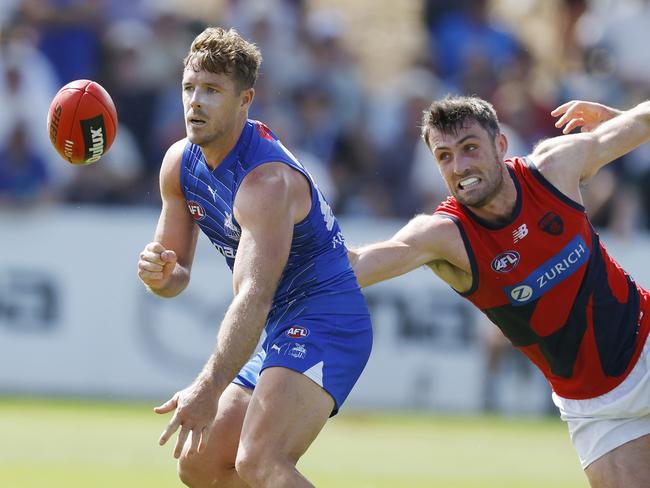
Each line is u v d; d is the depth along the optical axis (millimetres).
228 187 19500
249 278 18406
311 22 54500
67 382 47156
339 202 50906
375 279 21234
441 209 21625
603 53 55188
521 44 55844
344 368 19531
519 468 34844
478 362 47469
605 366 21125
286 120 51344
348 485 30578
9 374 47219
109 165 50219
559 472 34344
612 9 56125
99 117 20469
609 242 49875
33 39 51312
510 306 21234
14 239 47594
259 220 18766
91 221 47688
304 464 34156
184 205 20922
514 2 60812
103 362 47156
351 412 46000
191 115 19016
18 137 48438
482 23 55906
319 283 19875
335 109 52438
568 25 57375
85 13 51969
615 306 21219
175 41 52594
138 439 37688
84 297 47344
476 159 20422
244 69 19109
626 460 21141
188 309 46875
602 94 54062
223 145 19438
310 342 19375
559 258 20922
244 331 18047
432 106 20766
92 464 32719
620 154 22109
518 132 52219
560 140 21859
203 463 20094
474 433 41875
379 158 51906
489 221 21047
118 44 52062
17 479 29703
